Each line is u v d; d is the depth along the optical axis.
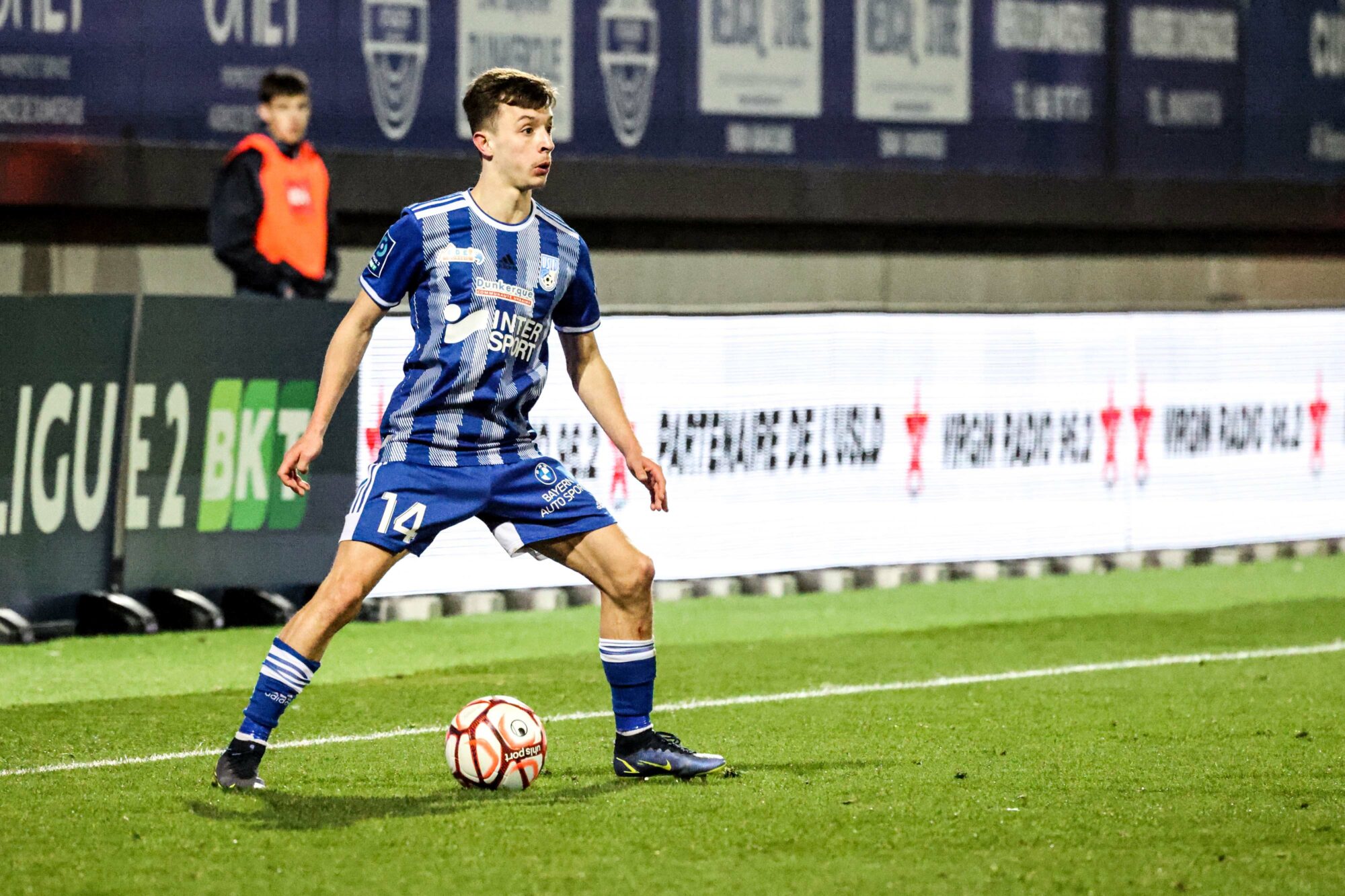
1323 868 16.41
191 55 44.75
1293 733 23.16
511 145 18.20
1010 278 56.50
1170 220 55.97
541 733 19.36
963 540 39.28
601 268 50.62
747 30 50.34
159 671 27.89
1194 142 56.31
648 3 49.25
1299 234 60.16
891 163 52.44
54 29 43.31
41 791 19.11
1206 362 41.72
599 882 15.64
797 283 53.53
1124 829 17.75
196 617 31.33
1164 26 55.59
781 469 37.00
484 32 47.56
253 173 35.06
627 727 19.80
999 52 53.56
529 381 18.69
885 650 30.58
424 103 47.12
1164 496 41.56
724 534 36.53
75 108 43.75
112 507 30.92
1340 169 58.47
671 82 49.66
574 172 48.56
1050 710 24.84
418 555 18.69
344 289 47.75
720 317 35.91
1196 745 22.30
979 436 39.22
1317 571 41.16
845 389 37.59
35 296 29.66
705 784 19.53
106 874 15.79
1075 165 54.84
